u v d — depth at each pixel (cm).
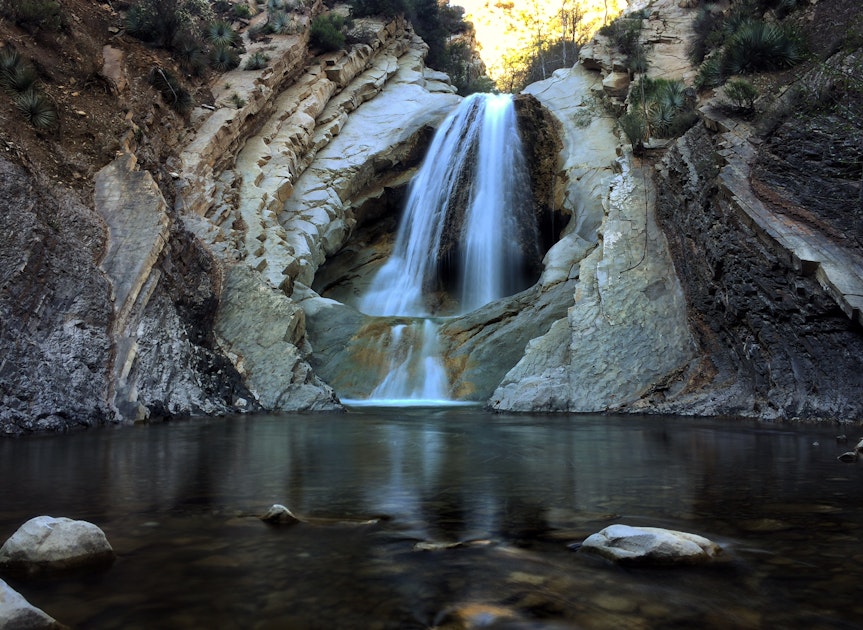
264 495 513
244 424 1230
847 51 1677
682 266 1712
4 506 470
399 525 407
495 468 666
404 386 1972
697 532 385
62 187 1528
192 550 349
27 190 1348
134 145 1884
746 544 359
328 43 3269
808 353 1260
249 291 1850
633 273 1752
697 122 2100
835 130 1535
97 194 1623
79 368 1207
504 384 1653
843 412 1152
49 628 238
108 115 1892
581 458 740
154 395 1341
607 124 2873
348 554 342
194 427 1165
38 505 473
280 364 1702
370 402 1883
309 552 346
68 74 1908
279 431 1085
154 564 324
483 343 2009
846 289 1200
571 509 454
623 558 323
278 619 254
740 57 2103
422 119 3206
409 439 957
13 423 1036
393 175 3105
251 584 294
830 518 422
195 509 458
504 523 412
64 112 1755
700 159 1845
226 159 2450
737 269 1462
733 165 1661
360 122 3222
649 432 1040
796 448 823
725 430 1060
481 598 276
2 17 1839
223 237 2017
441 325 2098
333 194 2783
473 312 2144
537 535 381
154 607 266
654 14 3159
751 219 1459
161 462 715
